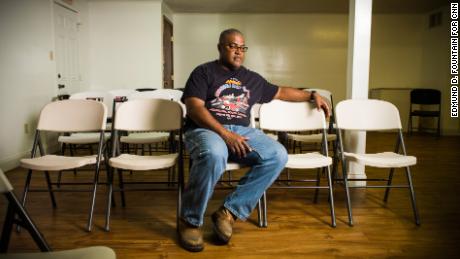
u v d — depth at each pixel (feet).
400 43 25.82
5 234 3.22
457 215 8.18
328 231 7.23
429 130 24.43
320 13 25.50
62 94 16.71
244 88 7.52
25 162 7.16
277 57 25.86
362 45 9.95
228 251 6.32
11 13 12.55
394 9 24.02
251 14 25.48
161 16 20.98
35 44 14.16
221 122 7.30
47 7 15.15
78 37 18.94
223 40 7.32
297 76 26.03
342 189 10.23
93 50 20.86
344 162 7.95
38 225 7.47
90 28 20.72
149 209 8.50
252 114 8.85
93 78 21.01
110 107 13.12
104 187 10.30
